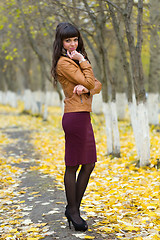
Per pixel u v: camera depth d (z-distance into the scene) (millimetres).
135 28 7551
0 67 18656
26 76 21578
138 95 5832
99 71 7715
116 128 7184
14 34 11867
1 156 7695
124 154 7375
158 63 11445
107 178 5258
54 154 7996
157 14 7836
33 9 8312
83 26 7602
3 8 9586
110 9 6293
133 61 5852
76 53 2994
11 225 3389
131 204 3904
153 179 4969
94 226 3281
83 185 3197
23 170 6230
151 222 3324
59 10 7086
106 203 3980
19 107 28234
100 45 7188
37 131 12750
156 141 8555
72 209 3176
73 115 3023
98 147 8648
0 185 5059
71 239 2988
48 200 4270
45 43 11531
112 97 7152
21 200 4320
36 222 3465
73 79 2973
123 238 2957
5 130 13180
